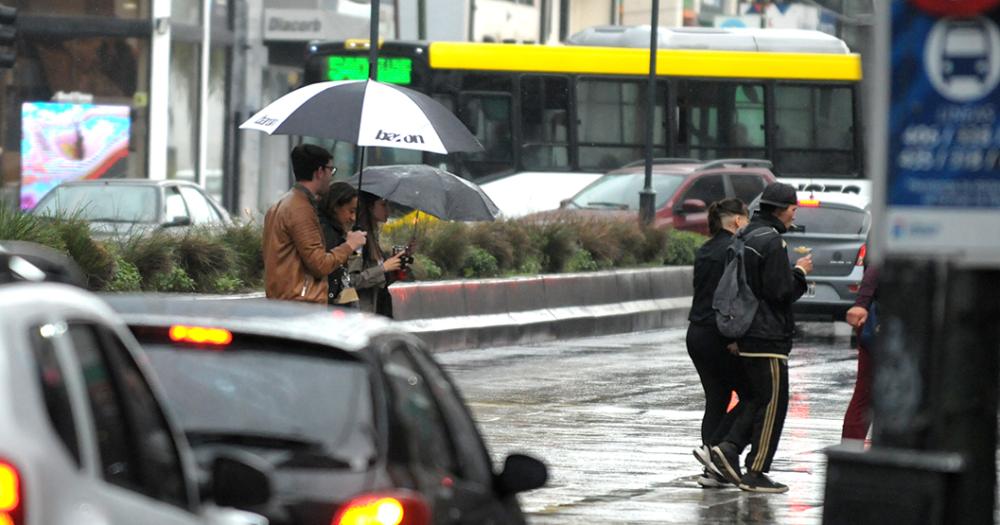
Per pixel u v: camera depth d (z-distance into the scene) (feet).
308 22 419.95
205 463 45.16
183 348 47.26
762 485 102.83
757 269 100.53
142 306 49.44
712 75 318.45
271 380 46.70
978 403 46.52
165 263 164.66
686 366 181.06
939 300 46.29
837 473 47.19
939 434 46.47
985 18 45.52
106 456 32.65
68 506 30.76
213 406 46.55
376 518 42.80
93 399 32.71
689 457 116.88
